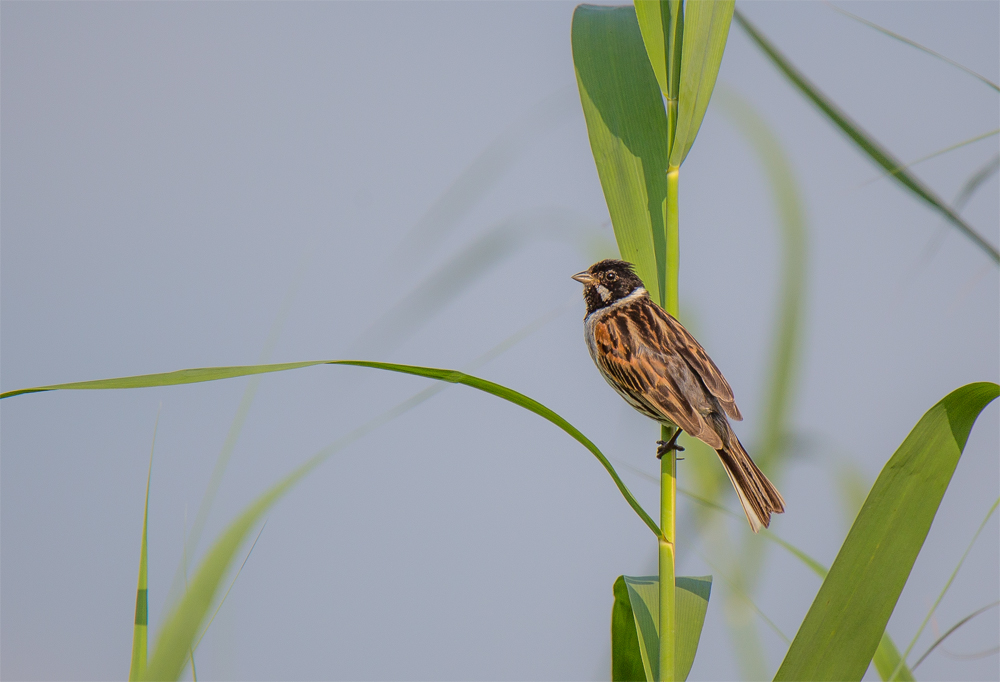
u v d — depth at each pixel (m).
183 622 7.15
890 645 7.23
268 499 7.17
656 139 7.23
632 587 7.21
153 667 7.15
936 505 7.16
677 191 7.21
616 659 7.23
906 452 7.16
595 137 7.23
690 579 7.22
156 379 7.15
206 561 7.16
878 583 7.16
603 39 7.24
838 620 7.16
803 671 7.17
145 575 7.17
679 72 7.21
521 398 7.18
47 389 7.15
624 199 7.23
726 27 7.20
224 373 7.16
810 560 7.23
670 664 7.19
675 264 7.21
